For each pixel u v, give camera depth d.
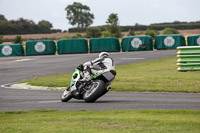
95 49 138.88
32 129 24.14
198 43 133.25
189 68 67.19
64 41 139.50
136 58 104.56
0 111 33.50
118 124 24.41
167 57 104.50
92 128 23.61
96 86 34.81
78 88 35.97
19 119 28.44
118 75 62.66
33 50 140.00
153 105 33.91
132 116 27.33
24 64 100.19
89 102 36.38
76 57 118.00
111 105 34.31
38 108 34.62
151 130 22.45
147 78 56.62
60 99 40.22
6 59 124.56
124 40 138.00
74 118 27.23
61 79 60.66
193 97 38.97
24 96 43.91
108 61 35.09
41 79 61.91
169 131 22.08
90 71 35.28
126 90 46.28
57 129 23.66
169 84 49.22
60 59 112.25
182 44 136.00
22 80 64.75
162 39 137.25
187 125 23.55
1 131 24.12
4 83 61.53
